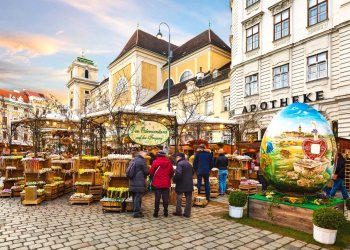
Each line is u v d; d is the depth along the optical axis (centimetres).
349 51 1639
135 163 706
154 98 4469
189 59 4238
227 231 586
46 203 859
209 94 2878
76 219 670
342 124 1647
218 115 3030
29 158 919
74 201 841
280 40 2114
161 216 712
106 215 714
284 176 627
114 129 1290
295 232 578
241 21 2489
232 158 1220
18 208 783
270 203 643
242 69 2450
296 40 2000
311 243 519
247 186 1069
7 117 6975
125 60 4909
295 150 617
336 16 1744
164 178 705
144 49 4662
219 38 4316
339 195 1112
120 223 639
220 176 1080
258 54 2300
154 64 4822
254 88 2336
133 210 735
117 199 753
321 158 608
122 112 1018
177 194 720
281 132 641
